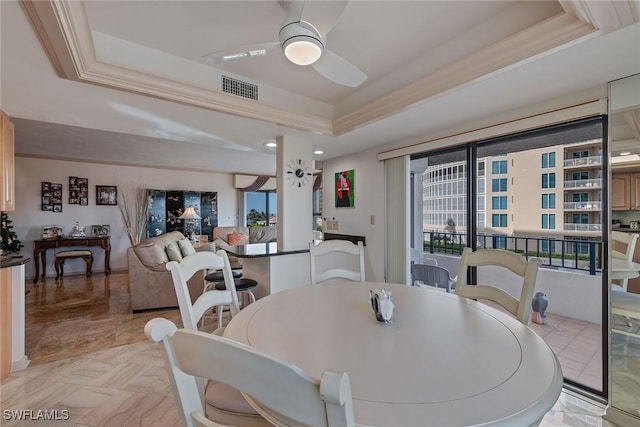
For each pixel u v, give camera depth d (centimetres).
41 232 578
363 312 142
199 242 705
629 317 190
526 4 161
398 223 354
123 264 659
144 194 682
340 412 43
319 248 231
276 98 268
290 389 47
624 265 191
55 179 593
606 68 176
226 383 53
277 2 157
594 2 124
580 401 200
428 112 246
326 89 271
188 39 193
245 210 830
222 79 235
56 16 131
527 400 74
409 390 77
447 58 200
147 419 184
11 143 254
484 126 262
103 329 328
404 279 347
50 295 459
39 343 292
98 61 182
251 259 363
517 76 185
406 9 164
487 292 169
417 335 113
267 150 403
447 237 366
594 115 203
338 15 133
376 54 212
